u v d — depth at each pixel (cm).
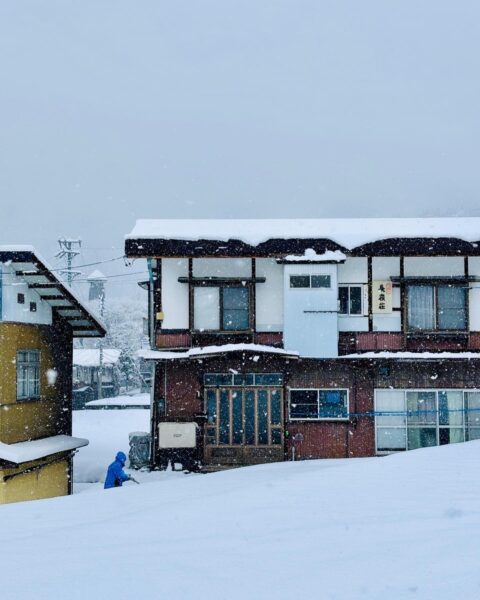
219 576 355
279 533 456
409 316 1706
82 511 657
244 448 1678
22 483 1431
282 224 1795
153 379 1692
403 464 806
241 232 1700
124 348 6044
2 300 1438
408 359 1648
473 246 1652
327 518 500
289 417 1689
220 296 1698
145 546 441
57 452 1557
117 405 4116
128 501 729
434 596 299
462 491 588
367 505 546
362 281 1722
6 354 1438
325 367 1702
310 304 1675
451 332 1689
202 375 1688
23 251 1439
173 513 575
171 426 1686
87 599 326
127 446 2288
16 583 361
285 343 1669
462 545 385
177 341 1694
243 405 1691
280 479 790
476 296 1709
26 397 1541
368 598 304
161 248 1648
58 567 393
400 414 1692
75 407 4309
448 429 1692
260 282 1705
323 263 1677
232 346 1614
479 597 293
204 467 1666
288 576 348
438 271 1719
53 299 1661
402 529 443
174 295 1706
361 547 400
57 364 1753
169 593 329
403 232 1694
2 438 1405
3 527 569
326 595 313
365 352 1702
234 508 577
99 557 415
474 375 1700
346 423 1692
